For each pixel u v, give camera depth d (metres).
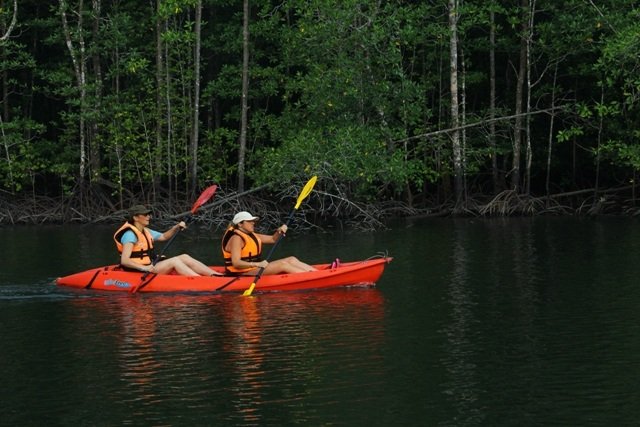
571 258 16.12
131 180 26.75
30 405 7.83
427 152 27.91
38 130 27.19
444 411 7.56
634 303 11.70
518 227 22.67
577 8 25.78
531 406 7.66
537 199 26.83
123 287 13.26
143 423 7.36
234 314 11.48
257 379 8.50
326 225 24.98
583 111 24.64
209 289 13.14
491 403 7.75
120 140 26.33
